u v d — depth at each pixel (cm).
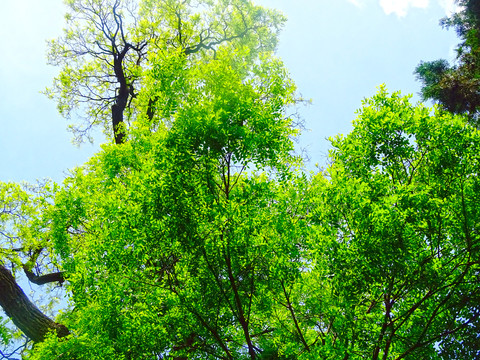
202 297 677
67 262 848
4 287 960
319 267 656
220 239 630
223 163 659
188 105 648
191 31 1728
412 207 600
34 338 942
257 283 678
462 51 1171
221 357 703
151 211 615
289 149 689
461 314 645
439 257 621
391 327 614
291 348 674
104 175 913
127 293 707
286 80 695
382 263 570
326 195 637
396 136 689
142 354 670
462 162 641
